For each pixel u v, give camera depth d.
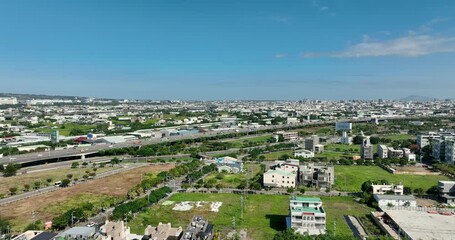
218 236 170.88
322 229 181.25
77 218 191.12
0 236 170.38
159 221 196.00
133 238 169.75
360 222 199.50
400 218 197.88
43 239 148.75
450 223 192.00
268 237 175.62
